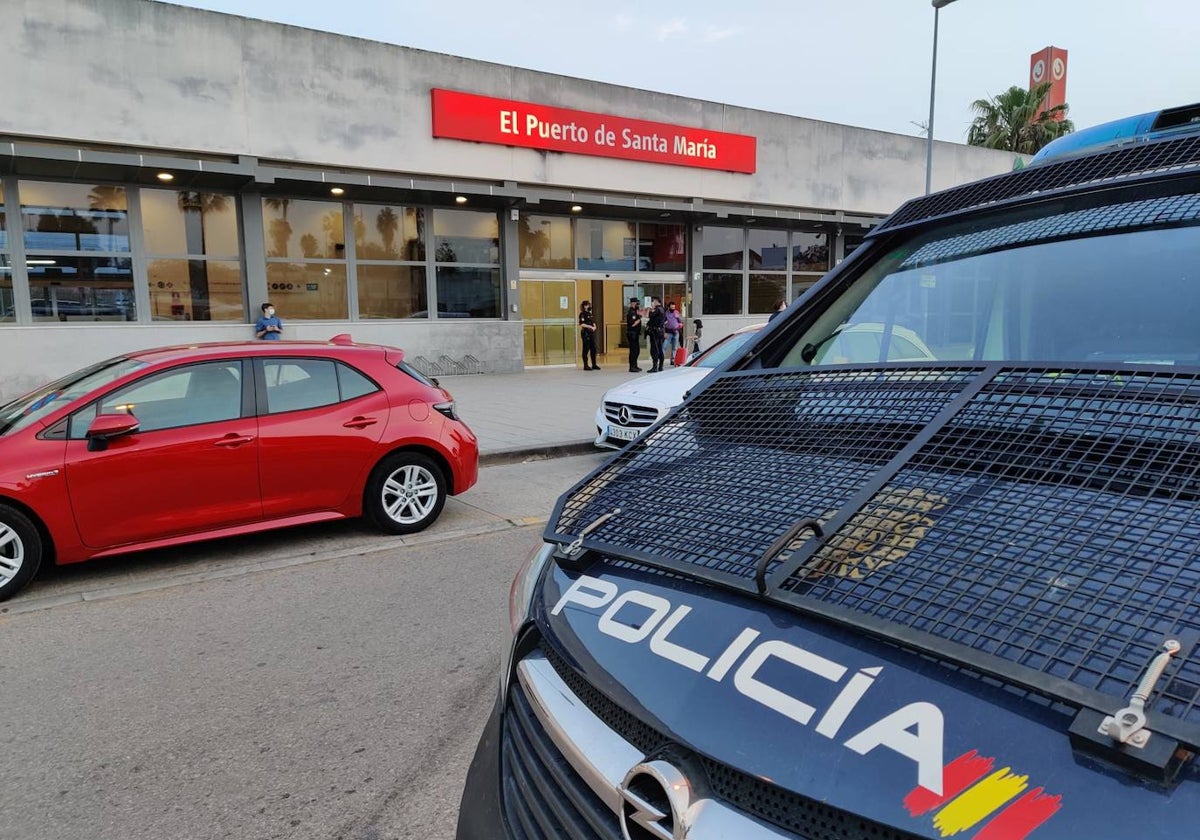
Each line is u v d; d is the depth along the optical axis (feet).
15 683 12.31
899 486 4.92
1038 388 5.38
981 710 3.34
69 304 45.39
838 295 8.59
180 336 48.06
